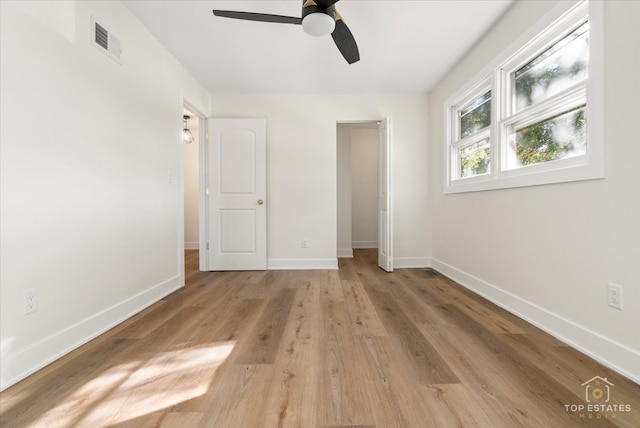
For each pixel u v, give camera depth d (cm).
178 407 114
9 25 130
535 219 193
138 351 159
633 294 131
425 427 103
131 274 217
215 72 315
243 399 118
